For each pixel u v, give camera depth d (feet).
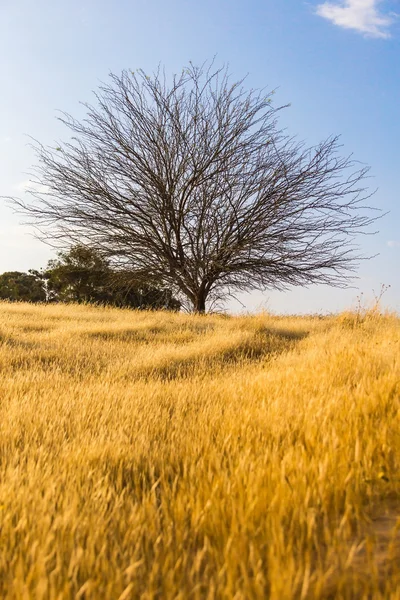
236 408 14.03
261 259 53.42
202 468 8.93
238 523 6.60
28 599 5.04
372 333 30.04
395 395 12.16
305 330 35.55
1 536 6.56
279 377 17.63
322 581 5.16
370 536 6.33
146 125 53.67
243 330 33.42
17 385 18.38
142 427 12.52
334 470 8.09
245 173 52.90
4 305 51.47
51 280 79.87
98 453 10.13
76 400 16.07
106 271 61.77
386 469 8.31
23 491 7.82
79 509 7.47
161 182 52.08
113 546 6.42
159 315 44.45
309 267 53.36
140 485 9.22
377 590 5.01
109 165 53.36
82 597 5.44
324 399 12.97
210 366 25.00
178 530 6.66
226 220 53.42
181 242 54.90
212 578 5.40
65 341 30.22
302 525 6.45
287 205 52.26
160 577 5.78
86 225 54.03
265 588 5.45
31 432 12.33
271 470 8.30
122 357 27.09
